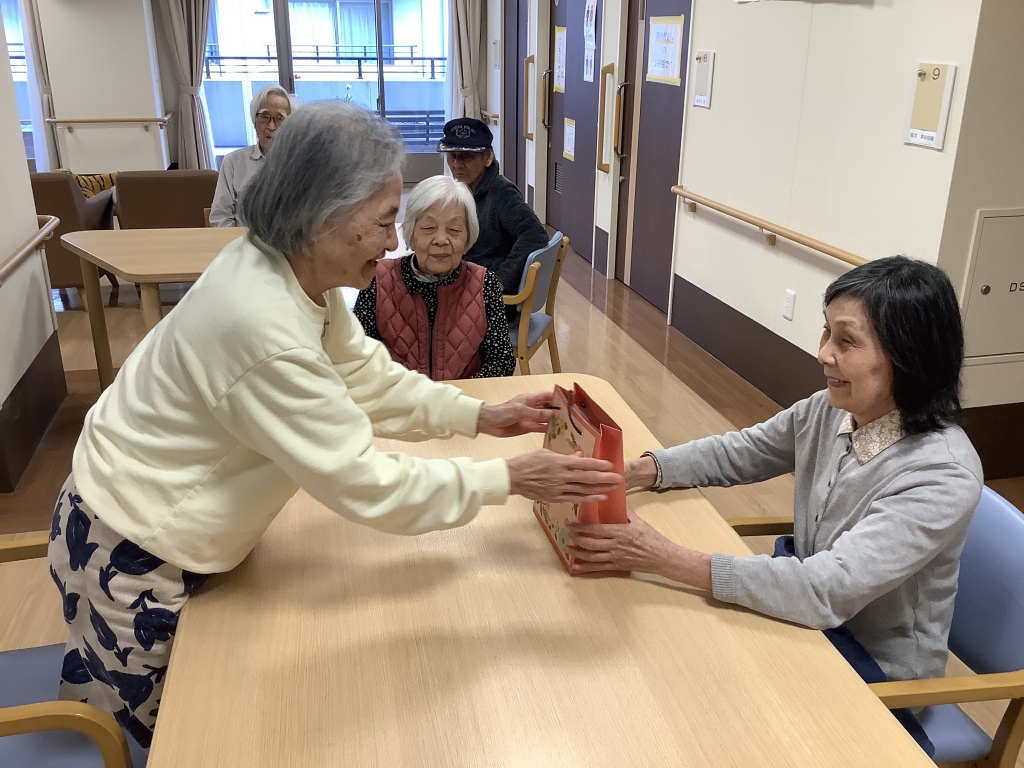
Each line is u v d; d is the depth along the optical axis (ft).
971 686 3.60
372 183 3.22
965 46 7.84
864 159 9.42
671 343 14.51
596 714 3.11
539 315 11.34
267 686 3.23
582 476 3.64
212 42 28.30
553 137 22.57
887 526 3.72
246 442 3.38
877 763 2.92
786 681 3.31
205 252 10.31
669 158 15.33
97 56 23.98
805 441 4.62
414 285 7.22
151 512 3.48
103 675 3.82
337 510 3.38
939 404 3.86
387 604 3.74
